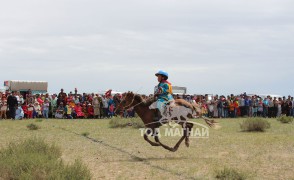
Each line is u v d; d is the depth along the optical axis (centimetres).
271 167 1345
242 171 1230
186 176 1188
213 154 1633
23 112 3631
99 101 3922
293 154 1634
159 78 1522
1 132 2383
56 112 3822
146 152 1672
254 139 2161
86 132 2328
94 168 1298
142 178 1155
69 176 935
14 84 4119
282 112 4322
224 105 4244
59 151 1323
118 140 2073
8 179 974
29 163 980
